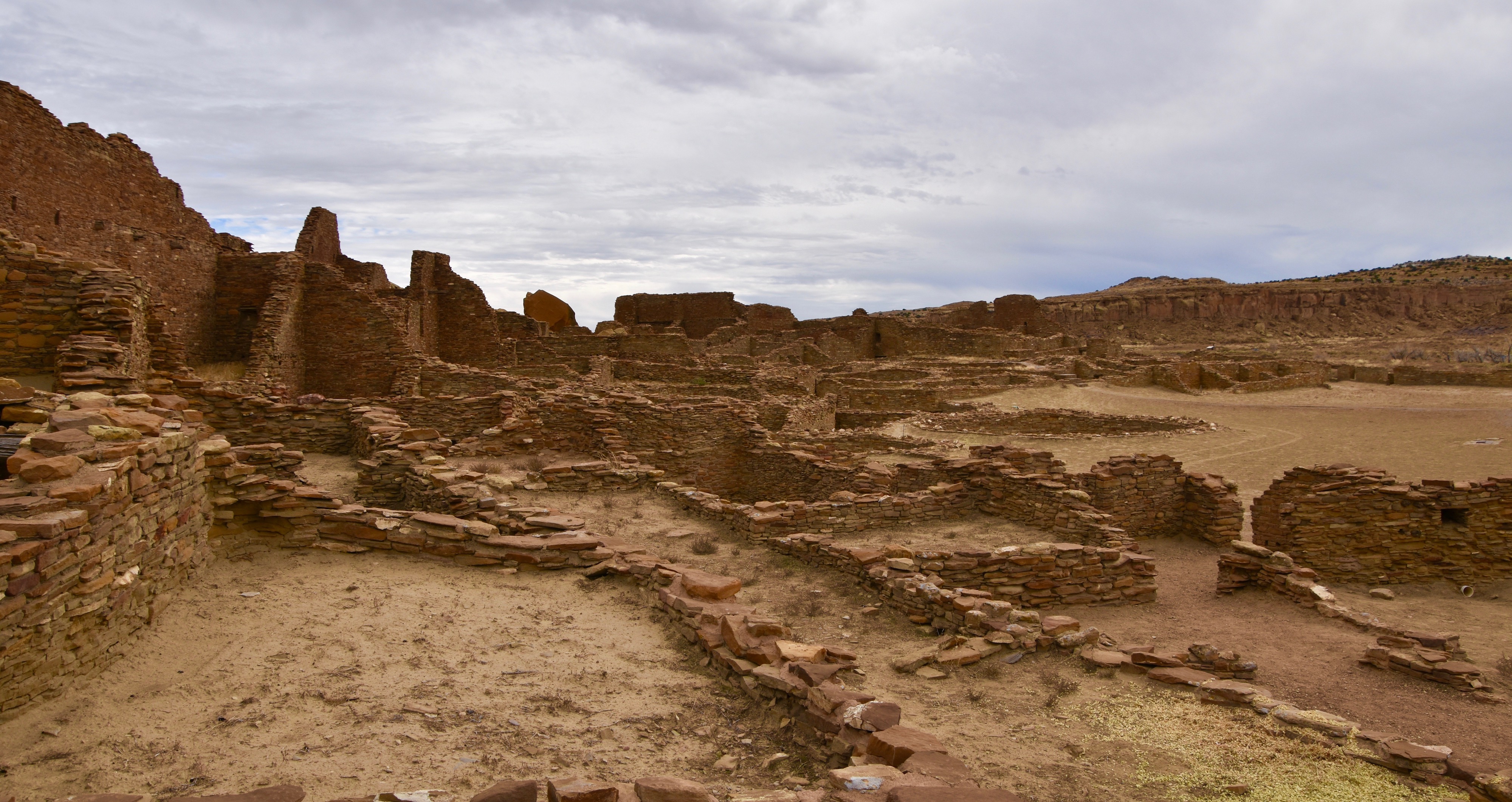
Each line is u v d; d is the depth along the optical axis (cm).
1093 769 675
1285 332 15688
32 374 1556
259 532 1169
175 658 802
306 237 4088
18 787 563
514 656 871
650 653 902
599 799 534
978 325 9456
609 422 2198
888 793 522
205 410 1816
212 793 570
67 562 680
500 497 1385
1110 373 5688
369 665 816
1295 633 1177
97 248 2550
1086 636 990
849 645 1016
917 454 2597
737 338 6462
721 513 1545
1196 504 1856
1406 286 17200
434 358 3228
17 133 2217
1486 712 867
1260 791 642
